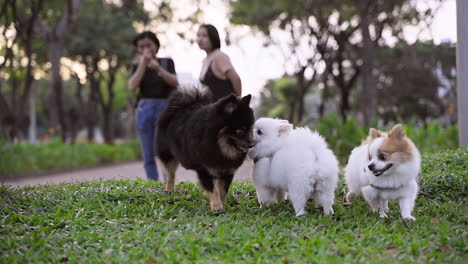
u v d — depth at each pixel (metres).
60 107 23.52
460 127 8.84
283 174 4.94
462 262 3.51
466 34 8.69
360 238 4.12
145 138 7.72
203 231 4.36
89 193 5.93
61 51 21.23
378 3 19.89
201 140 5.12
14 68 24.14
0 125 19.89
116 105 41.47
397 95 33.84
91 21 23.08
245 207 5.43
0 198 5.26
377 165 4.49
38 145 18.89
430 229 4.39
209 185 5.40
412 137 12.83
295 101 32.44
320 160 4.83
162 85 7.58
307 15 22.66
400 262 3.51
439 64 31.70
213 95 6.35
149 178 7.78
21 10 19.12
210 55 6.54
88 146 21.92
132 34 23.61
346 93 25.31
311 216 4.91
